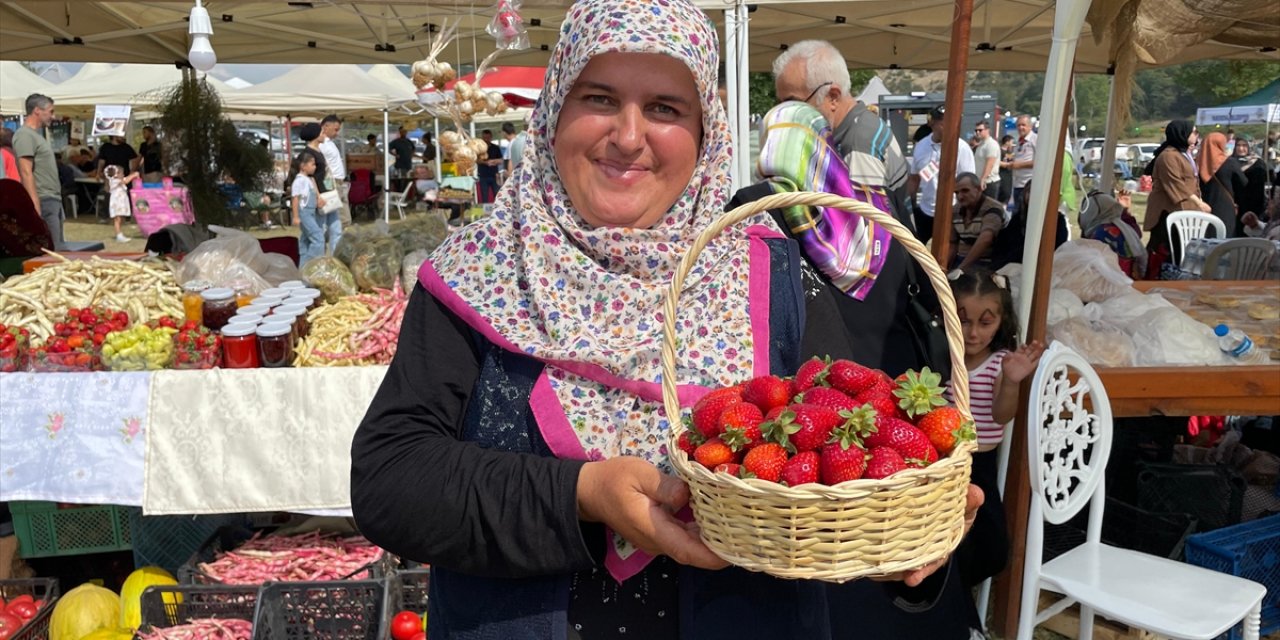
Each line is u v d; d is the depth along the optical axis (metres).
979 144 10.46
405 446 1.10
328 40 7.24
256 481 2.90
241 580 2.86
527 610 1.13
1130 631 3.12
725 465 1.04
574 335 1.13
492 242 1.20
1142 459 3.77
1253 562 3.11
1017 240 6.17
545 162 1.23
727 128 1.26
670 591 1.16
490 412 1.17
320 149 10.76
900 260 2.42
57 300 3.36
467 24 7.28
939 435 1.10
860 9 6.87
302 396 2.90
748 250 1.27
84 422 2.84
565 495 1.05
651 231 1.19
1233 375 2.95
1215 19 3.35
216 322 3.28
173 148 6.80
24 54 6.85
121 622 2.88
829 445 1.05
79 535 3.27
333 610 2.65
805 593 1.20
